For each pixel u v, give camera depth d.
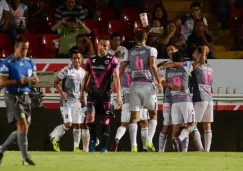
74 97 46.03
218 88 52.75
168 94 46.66
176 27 56.84
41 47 55.97
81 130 47.22
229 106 52.88
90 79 40.62
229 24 63.59
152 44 54.38
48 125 52.09
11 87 31.02
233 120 52.81
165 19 57.97
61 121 52.12
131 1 66.56
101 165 32.12
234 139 52.88
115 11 65.94
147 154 39.56
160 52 53.78
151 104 43.47
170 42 53.81
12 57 31.17
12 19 57.25
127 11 63.25
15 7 57.62
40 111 52.00
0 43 55.88
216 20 65.00
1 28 56.78
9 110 31.12
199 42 54.62
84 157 36.56
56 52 55.69
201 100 46.97
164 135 47.41
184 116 45.47
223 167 32.03
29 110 31.42
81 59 46.00
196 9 58.16
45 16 62.19
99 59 40.41
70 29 55.00
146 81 42.97
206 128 47.88
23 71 31.12
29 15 62.03
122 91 48.75
